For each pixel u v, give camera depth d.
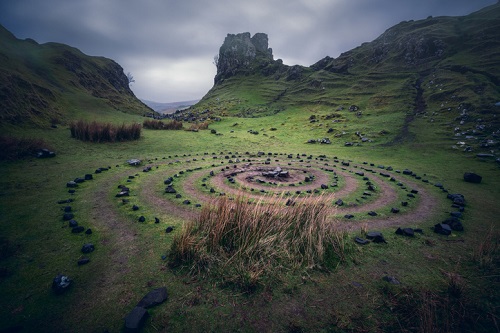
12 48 56.41
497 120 26.20
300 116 49.25
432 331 3.91
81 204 8.88
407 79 57.34
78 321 4.03
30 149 15.64
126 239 6.59
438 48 66.25
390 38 93.19
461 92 38.16
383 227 7.99
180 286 4.85
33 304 4.32
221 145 26.09
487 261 5.84
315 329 4.01
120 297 4.55
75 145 19.55
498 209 9.78
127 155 18.83
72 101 38.41
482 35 63.00
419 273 5.50
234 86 104.69
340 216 8.84
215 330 3.93
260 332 3.93
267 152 23.75
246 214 6.43
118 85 87.75
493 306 4.52
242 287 4.82
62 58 63.69
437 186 12.84
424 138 25.78
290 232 6.55
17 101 23.62
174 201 9.66
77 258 5.67
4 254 5.66
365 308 4.46
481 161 18.02
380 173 15.56
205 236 6.05
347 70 82.69
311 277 5.27
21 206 8.44
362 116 40.62
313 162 19.12
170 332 3.86
